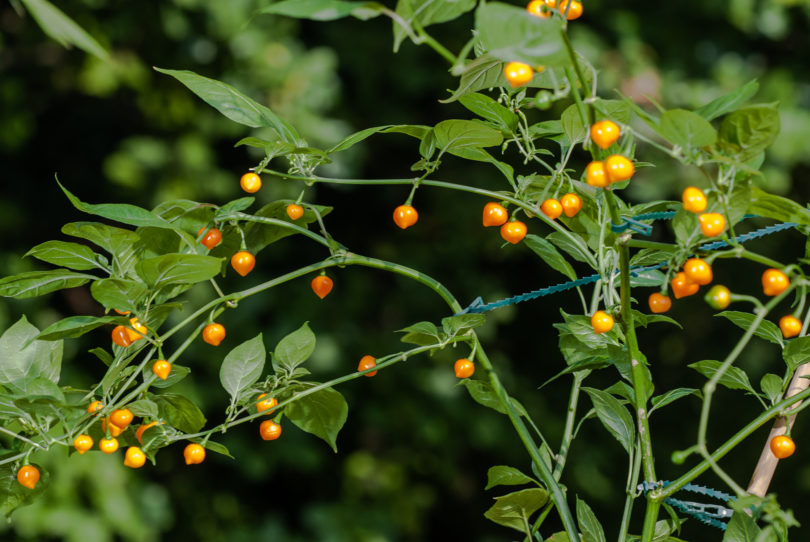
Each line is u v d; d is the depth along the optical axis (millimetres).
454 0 1158
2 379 1295
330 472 4156
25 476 1280
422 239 4355
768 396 1286
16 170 4180
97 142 4281
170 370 1292
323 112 4125
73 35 1086
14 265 3842
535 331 4520
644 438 1256
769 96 4254
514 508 1318
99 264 1294
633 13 4266
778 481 4324
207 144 4062
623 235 1218
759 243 4402
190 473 4082
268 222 1311
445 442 4094
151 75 4016
